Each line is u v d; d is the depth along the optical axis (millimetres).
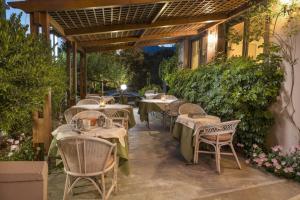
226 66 5273
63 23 5332
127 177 3512
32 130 3844
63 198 2727
